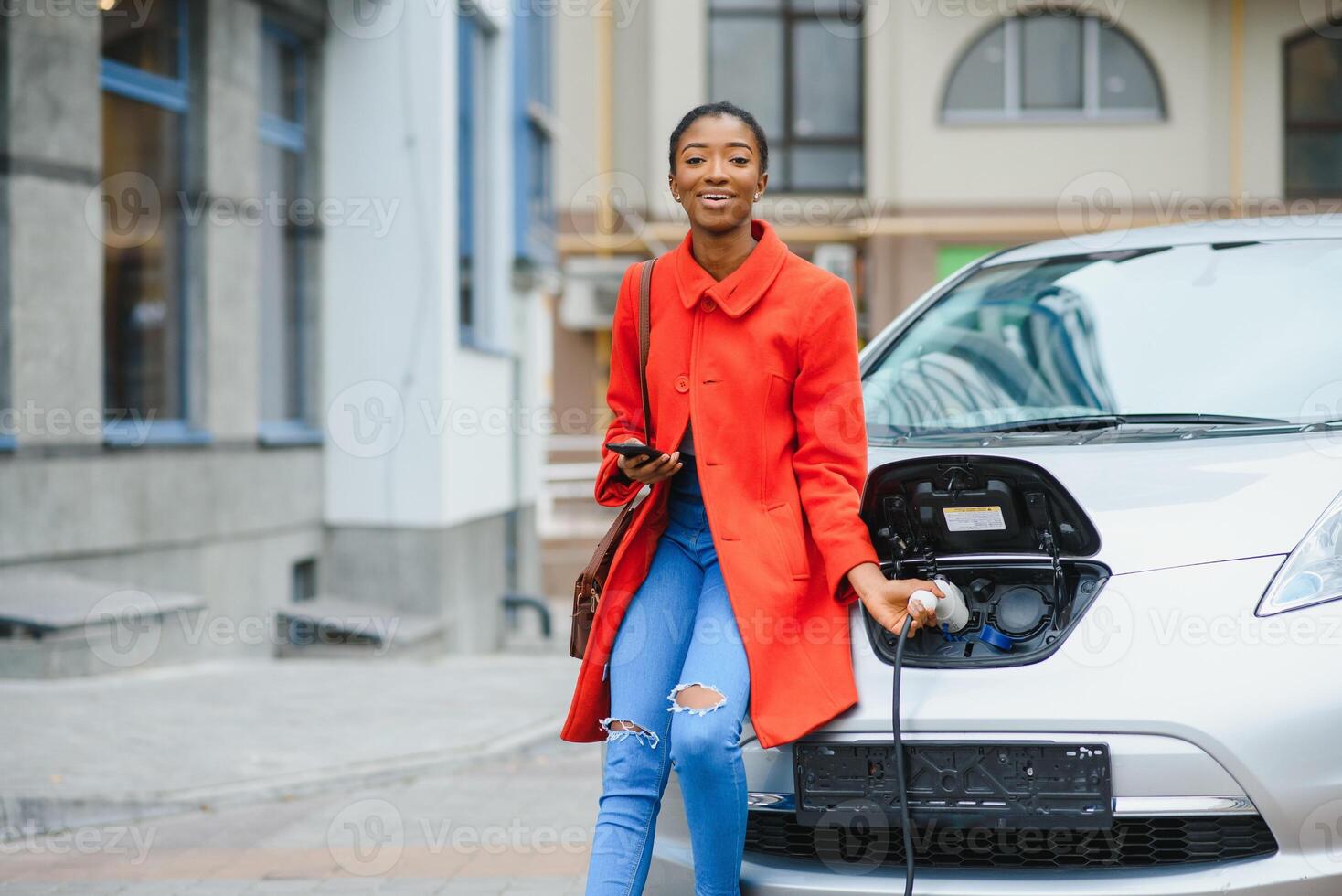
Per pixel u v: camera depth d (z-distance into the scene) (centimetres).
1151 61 1636
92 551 750
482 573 1112
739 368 251
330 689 704
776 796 245
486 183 1227
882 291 1664
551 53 1541
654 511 258
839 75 1720
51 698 636
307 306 996
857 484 254
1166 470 266
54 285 723
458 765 555
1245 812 223
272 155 960
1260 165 1630
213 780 505
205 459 849
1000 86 1650
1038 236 1648
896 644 248
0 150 695
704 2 1712
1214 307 331
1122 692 228
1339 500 246
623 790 251
